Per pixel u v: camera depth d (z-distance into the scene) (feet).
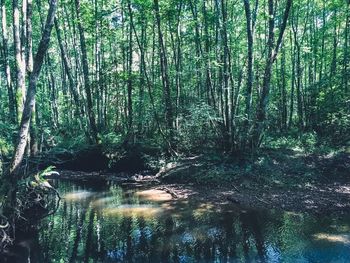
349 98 72.43
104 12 79.82
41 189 42.93
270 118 87.97
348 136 73.10
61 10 96.48
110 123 101.24
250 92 61.21
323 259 32.53
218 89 70.79
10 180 35.83
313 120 82.38
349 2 74.59
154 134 79.66
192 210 47.50
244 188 55.36
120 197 55.01
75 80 94.79
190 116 69.31
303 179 56.59
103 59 89.92
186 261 32.91
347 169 58.85
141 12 73.41
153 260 33.27
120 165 73.77
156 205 50.26
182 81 80.89
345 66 75.72
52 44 109.81
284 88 89.10
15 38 43.62
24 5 51.62
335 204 47.34
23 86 44.73
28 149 43.80
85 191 59.36
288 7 58.54
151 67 94.17
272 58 61.41
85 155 77.41
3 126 50.47
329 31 96.17
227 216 44.70
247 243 36.55
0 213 34.45
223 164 62.13
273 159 62.18
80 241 37.93
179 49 76.54
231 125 62.75
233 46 76.89
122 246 36.55
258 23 86.79
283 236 38.01
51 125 93.81
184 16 79.10
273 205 48.21
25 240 38.11
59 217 45.60
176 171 63.93
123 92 90.38
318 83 77.56
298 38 100.42
